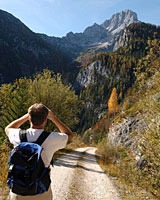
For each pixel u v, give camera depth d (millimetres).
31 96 20250
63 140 1998
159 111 6469
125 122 28156
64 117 21953
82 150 30922
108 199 6805
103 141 27406
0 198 4984
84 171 11977
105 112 153750
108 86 181875
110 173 12180
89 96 180625
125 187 8750
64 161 15352
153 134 6508
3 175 6297
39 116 1963
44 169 1841
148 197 7266
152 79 6738
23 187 1704
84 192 7285
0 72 181500
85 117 156875
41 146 1893
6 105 21219
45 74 22750
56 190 6977
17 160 1771
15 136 1981
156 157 6691
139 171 8766
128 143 23547
